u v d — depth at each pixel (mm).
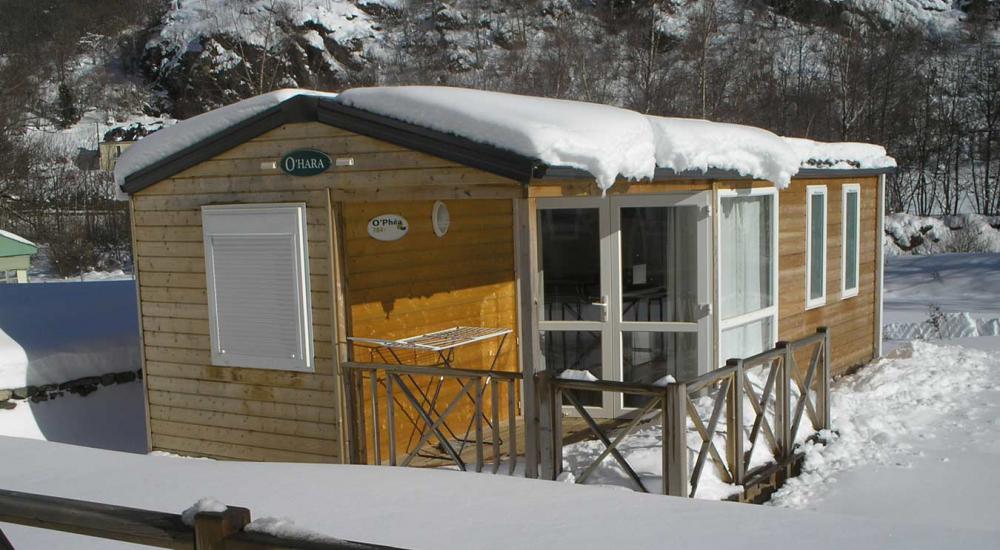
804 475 6488
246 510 2500
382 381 6848
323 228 6453
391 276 6961
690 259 7387
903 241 27938
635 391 5223
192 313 7227
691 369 7441
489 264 7910
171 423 7430
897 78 35969
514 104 5953
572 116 5746
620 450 6188
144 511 2637
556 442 5496
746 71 34812
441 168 5828
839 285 9844
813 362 6945
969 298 18531
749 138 7203
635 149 5770
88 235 30453
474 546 3857
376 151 6117
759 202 8172
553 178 5414
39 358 8633
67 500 2742
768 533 3904
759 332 8266
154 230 7344
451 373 5957
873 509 5719
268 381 6883
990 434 7184
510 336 8133
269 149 6637
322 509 4562
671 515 4242
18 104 37500
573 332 7789
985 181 35250
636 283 7559
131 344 9539
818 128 33625
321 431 6652
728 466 5805
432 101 5773
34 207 31531
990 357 10281
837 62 36531
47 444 6617
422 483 5008
